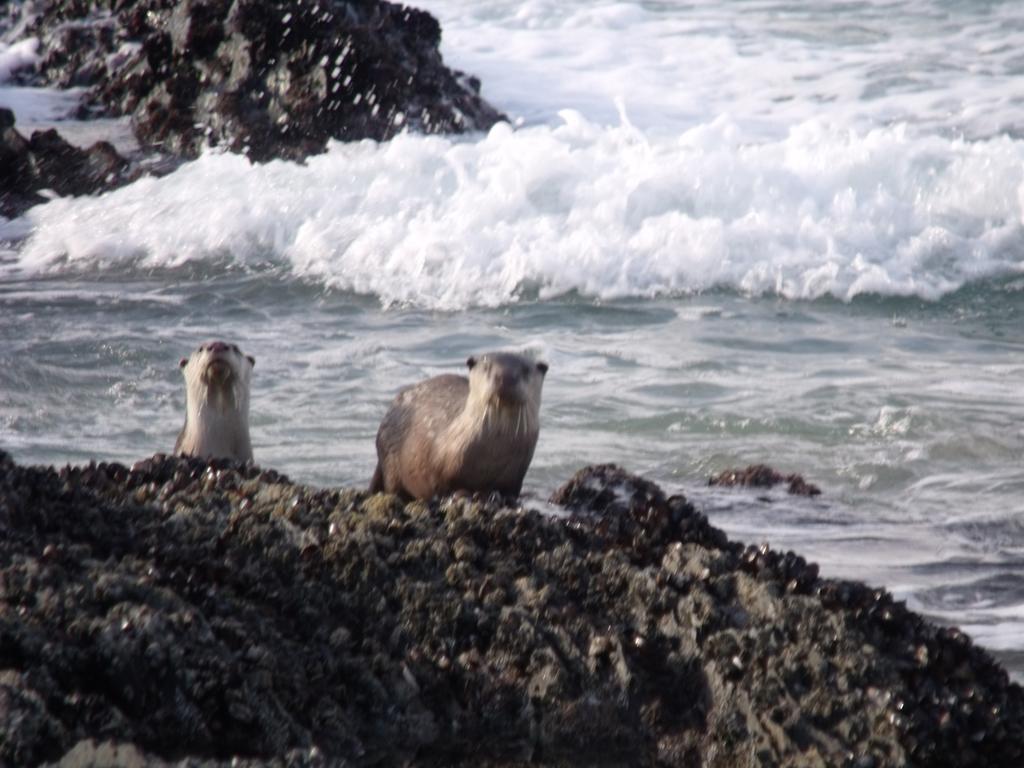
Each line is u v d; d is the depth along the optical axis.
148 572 14.58
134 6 67.38
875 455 28.14
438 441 21.89
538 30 71.88
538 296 40.91
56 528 15.81
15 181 52.41
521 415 21.11
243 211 46.09
